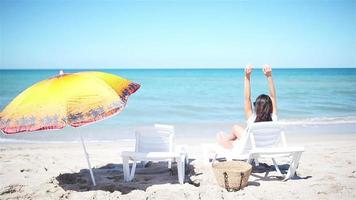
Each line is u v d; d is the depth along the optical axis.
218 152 6.40
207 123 15.72
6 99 26.88
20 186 5.82
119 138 12.46
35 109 4.61
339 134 12.77
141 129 5.89
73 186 5.84
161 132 5.89
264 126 5.58
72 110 4.55
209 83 44.19
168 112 19.14
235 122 15.98
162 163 7.50
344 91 31.91
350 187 5.63
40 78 59.97
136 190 5.43
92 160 8.13
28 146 10.77
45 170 7.04
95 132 13.62
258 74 67.94
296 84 41.44
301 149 5.56
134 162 6.15
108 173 6.72
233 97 26.75
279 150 5.48
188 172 6.59
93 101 4.66
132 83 5.81
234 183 5.37
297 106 21.70
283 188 5.55
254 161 7.39
